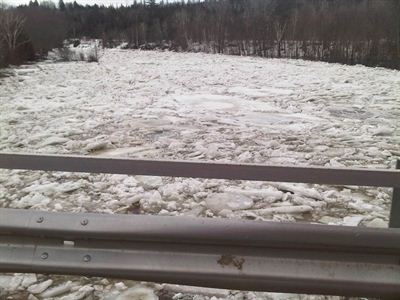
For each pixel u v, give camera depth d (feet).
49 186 15.78
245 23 166.50
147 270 7.61
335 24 127.13
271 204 14.37
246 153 20.61
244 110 34.76
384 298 7.38
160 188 15.66
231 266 7.51
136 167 7.53
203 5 247.50
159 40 208.23
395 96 43.24
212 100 39.88
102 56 128.26
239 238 7.46
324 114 33.37
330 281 7.33
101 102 38.32
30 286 9.16
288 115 32.76
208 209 13.91
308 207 13.87
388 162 19.97
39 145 22.95
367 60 109.09
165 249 7.68
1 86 51.67
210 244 7.57
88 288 9.06
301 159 20.02
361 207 14.10
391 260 7.41
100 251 7.77
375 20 121.70
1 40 83.66
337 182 7.30
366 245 7.32
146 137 24.68
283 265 7.47
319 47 125.49
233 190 15.43
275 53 140.26
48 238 7.87
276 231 7.43
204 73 69.10
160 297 8.88
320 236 7.37
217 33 169.37
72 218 7.79
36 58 110.32
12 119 30.32
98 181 16.53
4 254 7.86
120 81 56.65
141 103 37.63
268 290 7.53
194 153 20.88
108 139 23.98
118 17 260.62
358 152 21.63
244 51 153.79
